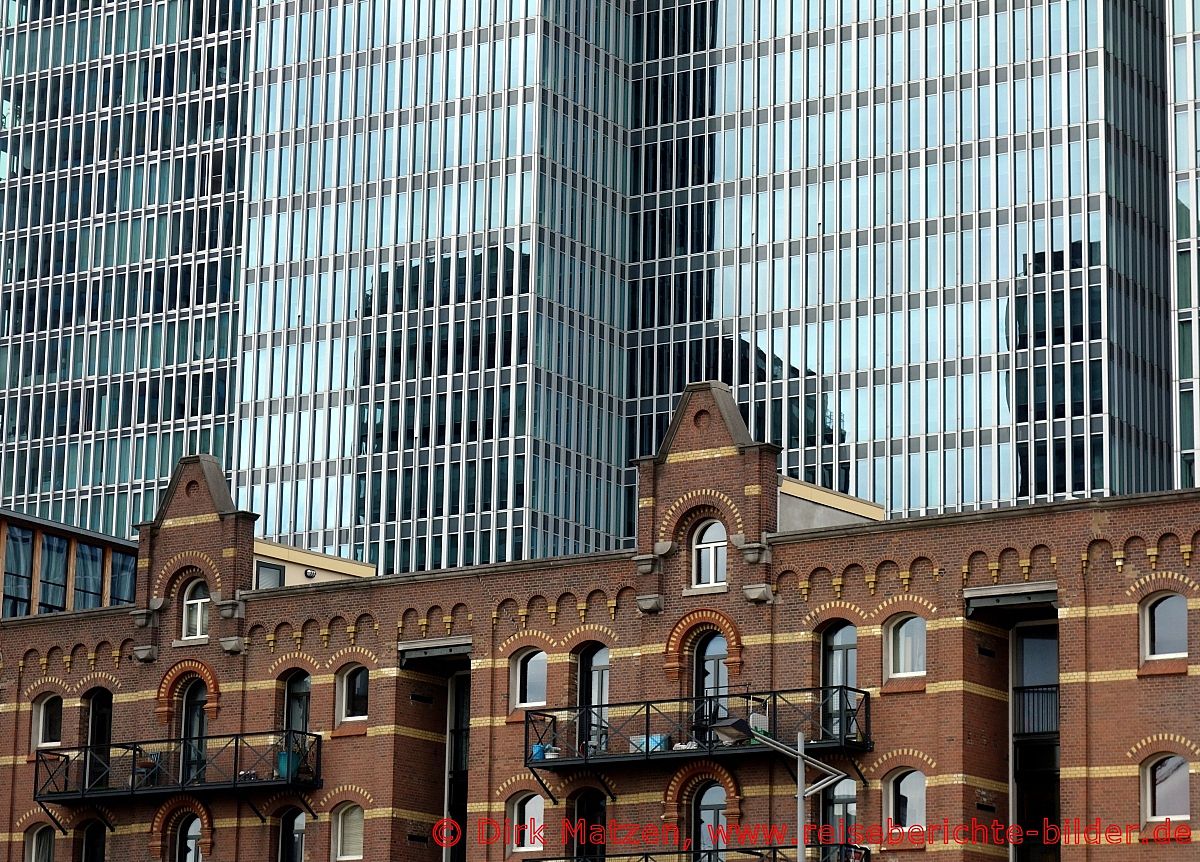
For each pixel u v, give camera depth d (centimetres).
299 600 14275
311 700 14112
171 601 14738
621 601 13125
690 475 12962
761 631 12575
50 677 15225
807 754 12256
